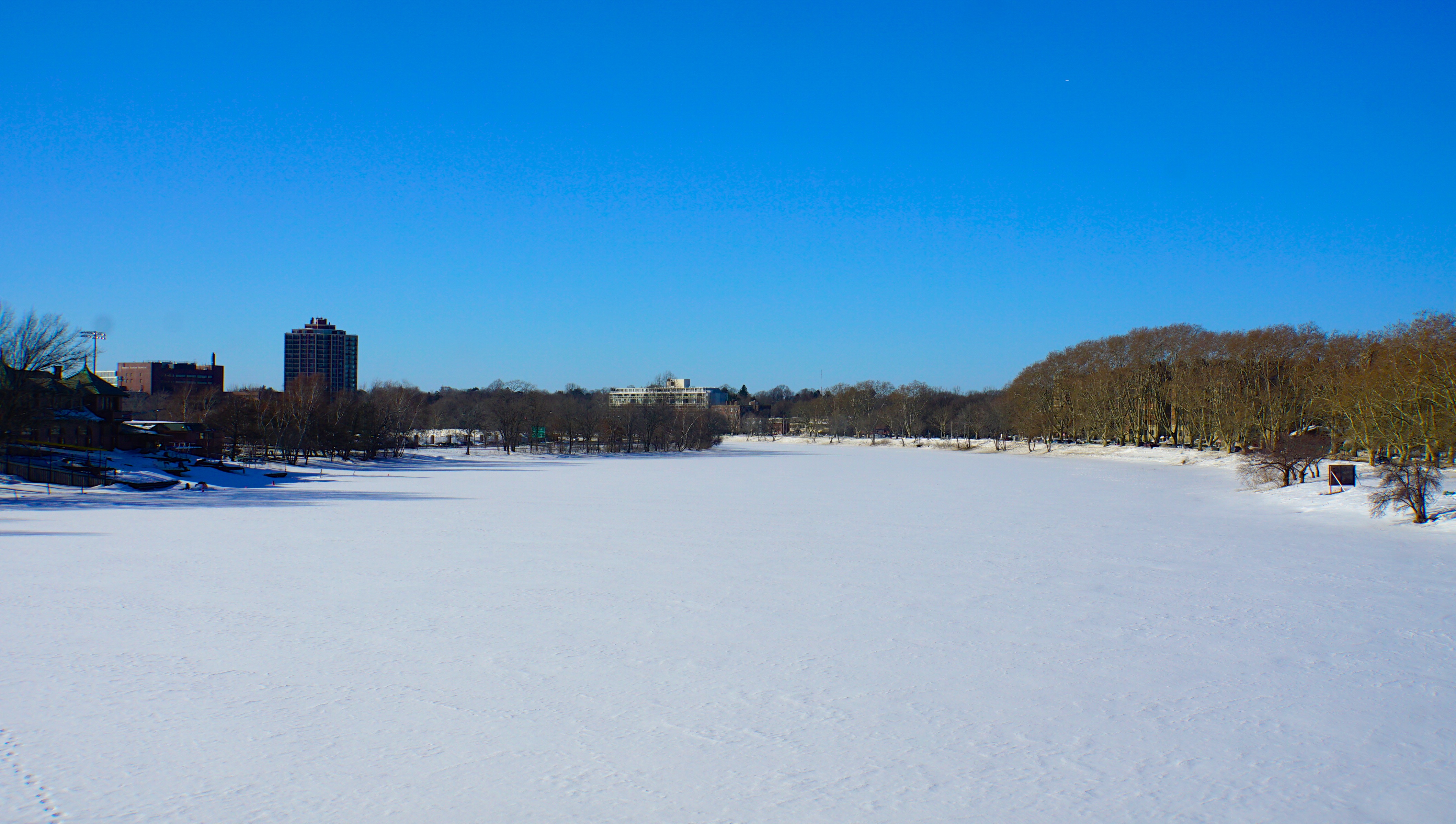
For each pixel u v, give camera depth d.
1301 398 122.00
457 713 16.16
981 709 16.75
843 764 14.00
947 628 23.45
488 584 29.48
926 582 30.69
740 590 28.91
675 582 30.27
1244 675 19.22
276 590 27.80
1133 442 170.62
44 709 16.06
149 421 124.94
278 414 115.81
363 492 74.12
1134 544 41.53
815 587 29.47
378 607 25.44
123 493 66.69
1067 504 65.69
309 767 13.53
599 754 14.27
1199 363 157.88
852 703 17.03
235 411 110.88
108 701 16.56
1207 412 144.25
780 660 20.17
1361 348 120.81
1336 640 22.42
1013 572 33.09
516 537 42.50
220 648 20.53
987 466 134.38
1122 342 180.50
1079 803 12.59
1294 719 16.34
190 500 62.81
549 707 16.61
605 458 161.50
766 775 13.48
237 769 13.43
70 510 53.78
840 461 153.12
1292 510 60.59
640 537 43.16
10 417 65.88
